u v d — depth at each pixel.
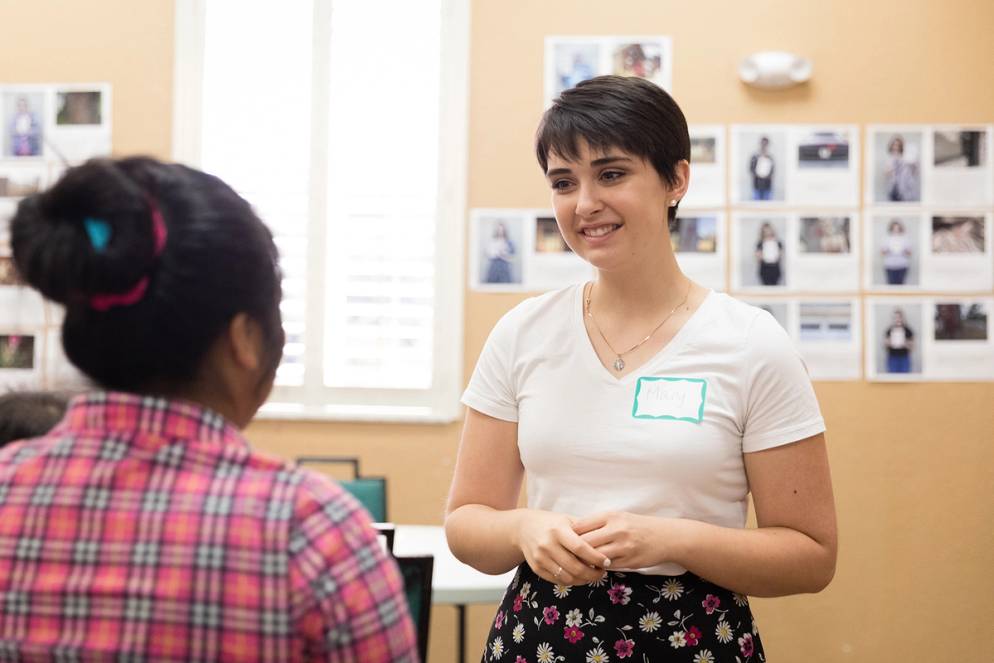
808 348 3.89
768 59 3.81
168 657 0.78
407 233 4.05
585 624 1.38
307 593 0.79
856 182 3.89
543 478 1.47
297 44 4.12
